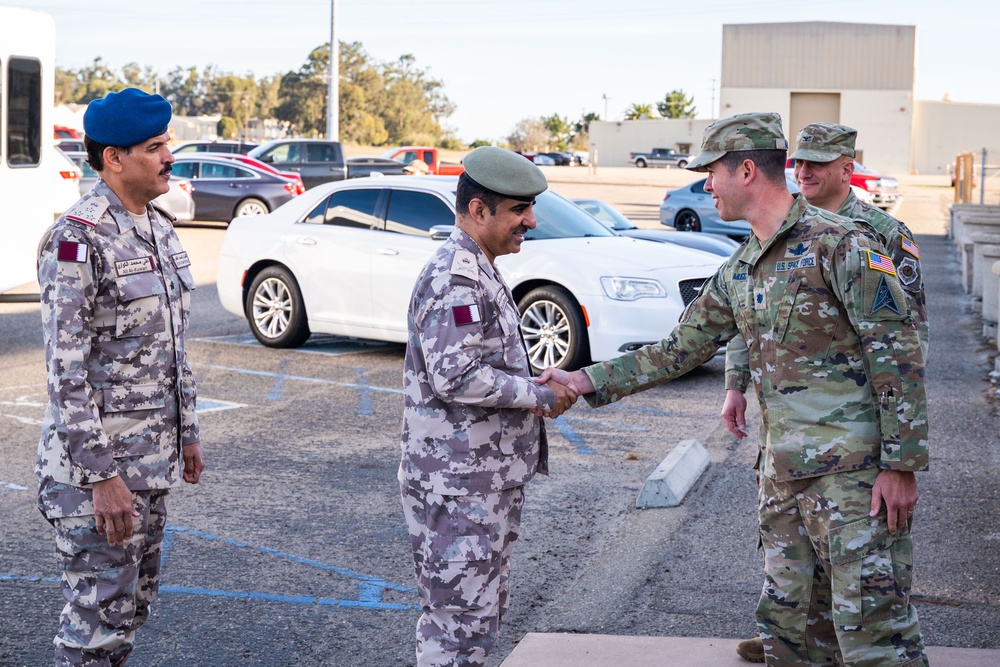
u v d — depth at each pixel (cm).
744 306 311
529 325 901
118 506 303
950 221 2442
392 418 770
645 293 846
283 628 426
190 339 1093
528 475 312
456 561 300
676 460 600
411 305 304
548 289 877
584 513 562
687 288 867
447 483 300
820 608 318
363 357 996
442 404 302
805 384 299
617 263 866
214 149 3123
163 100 314
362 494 595
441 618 306
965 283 1464
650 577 475
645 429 734
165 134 313
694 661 388
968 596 448
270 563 493
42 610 441
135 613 338
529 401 297
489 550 302
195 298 1398
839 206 422
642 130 8631
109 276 306
